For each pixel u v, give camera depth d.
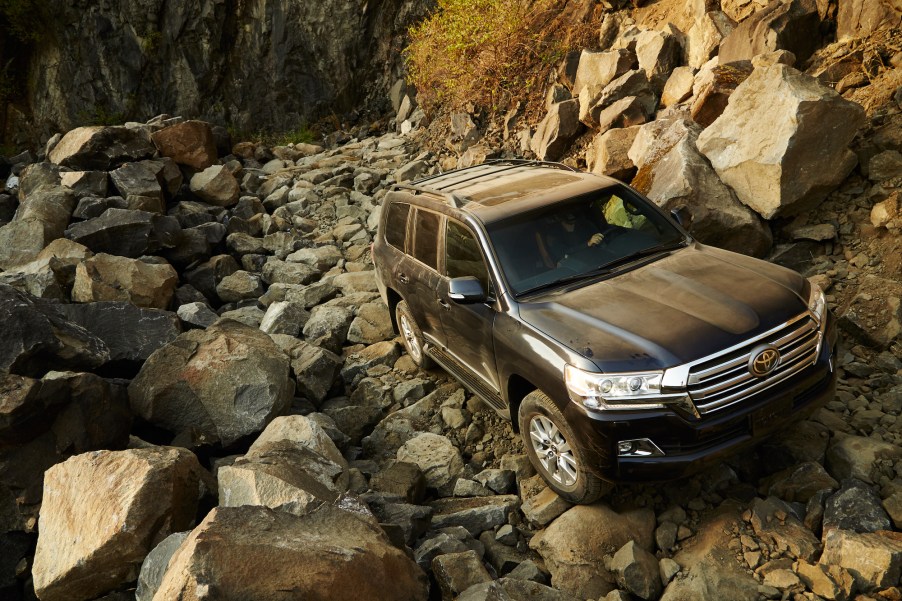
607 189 5.26
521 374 4.36
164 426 5.55
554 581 3.84
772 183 6.45
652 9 11.37
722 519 3.92
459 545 4.09
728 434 3.80
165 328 6.67
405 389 6.35
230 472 3.96
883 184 6.45
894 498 3.69
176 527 4.04
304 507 3.65
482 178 6.09
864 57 7.69
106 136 12.77
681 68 9.41
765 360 3.75
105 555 3.74
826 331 4.09
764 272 4.34
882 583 3.26
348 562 3.19
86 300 7.87
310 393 6.37
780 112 6.45
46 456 4.70
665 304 4.12
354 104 20.92
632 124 9.62
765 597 3.39
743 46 8.73
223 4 20.62
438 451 5.27
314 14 20.33
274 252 10.88
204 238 10.27
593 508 4.16
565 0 12.62
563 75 11.72
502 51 12.84
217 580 2.88
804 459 4.21
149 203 10.91
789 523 3.77
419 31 16.67
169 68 21.27
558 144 10.65
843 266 6.14
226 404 5.46
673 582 3.59
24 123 23.00
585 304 4.32
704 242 6.73
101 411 4.98
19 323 5.34
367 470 5.15
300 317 8.12
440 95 14.99
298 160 16.61
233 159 16.09
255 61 21.03
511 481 4.85
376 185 13.41
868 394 4.78
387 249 6.72
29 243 9.49
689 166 6.93
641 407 3.72
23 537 4.57
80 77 22.02
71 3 21.39
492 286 4.79
